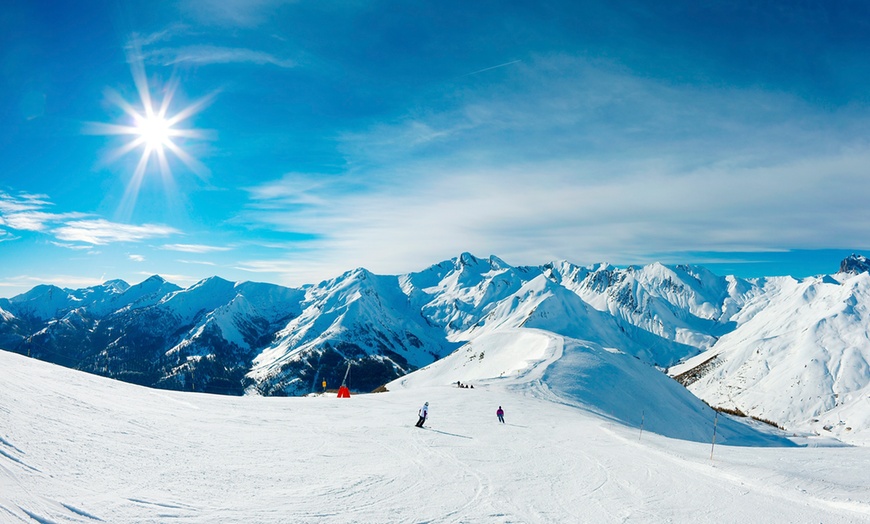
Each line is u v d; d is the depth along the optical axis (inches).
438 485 607.8
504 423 1259.8
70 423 611.8
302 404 1359.5
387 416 1217.4
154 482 482.3
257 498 484.1
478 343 4571.9
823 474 753.0
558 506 564.1
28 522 343.0
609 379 2566.4
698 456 887.7
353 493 537.0
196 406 1035.9
